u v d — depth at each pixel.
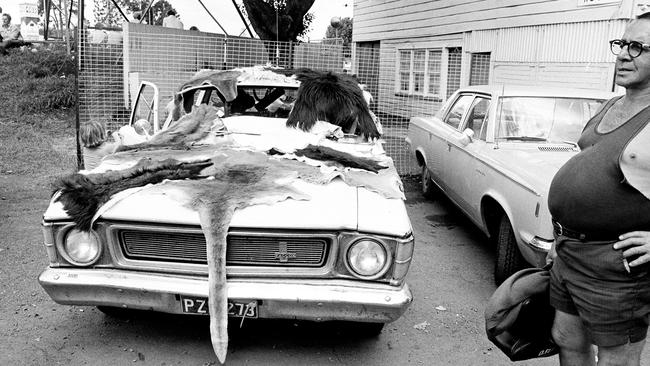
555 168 4.30
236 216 3.16
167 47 9.96
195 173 3.72
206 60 10.23
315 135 4.83
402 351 3.75
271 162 3.97
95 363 3.45
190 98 5.73
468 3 12.98
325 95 4.97
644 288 2.29
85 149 5.55
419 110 12.34
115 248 3.27
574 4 9.57
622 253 2.27
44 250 5.28
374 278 3.21
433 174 6.99
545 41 10.31
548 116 5.40
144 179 3.59
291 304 3.14
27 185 7.51
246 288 3.14
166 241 3.25
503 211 4.66
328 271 3.22
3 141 9.81
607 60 8.90
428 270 5.25
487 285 4.93
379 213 3.30
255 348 3.69
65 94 12.74
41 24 25.03
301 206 3.27
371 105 6.01
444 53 14.23
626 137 2.22
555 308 2.65
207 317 4.03
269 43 10.23
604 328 2.37
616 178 2.23
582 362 2.69
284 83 5.52
